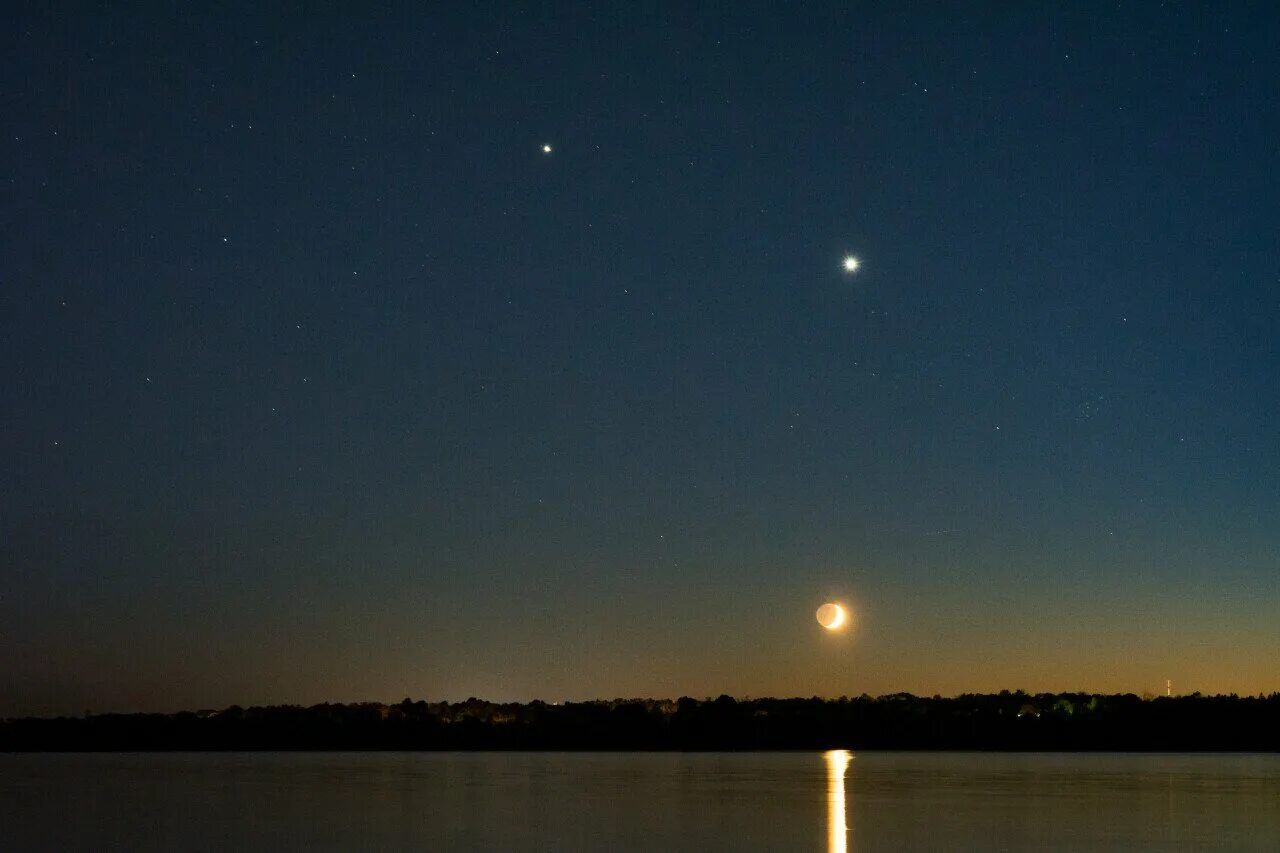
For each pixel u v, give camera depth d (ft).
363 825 146.92
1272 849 118.83
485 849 122.11
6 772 294.46
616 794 198.80
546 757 416.87
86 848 125.70
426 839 131.75
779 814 157.89
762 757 405.59
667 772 284.00
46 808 174.50
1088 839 127.24
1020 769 290.97
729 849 120.47
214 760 386.32
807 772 279.69
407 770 302.25
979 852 117.39
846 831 136.36
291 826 146.30
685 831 137.28
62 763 364.58
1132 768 293.23
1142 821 145.28
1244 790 200.75
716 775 265.54
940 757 396.37
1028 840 126.72
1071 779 240.32
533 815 158.51
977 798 184.03
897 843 124.36
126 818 157.99
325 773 285.23
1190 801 175.52
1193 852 116.47
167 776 271.28
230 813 164.14
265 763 358.02
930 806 168.86
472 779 250.37
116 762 374.22
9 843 130.21
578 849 121.60
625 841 128.06
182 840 132.36
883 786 216.95
